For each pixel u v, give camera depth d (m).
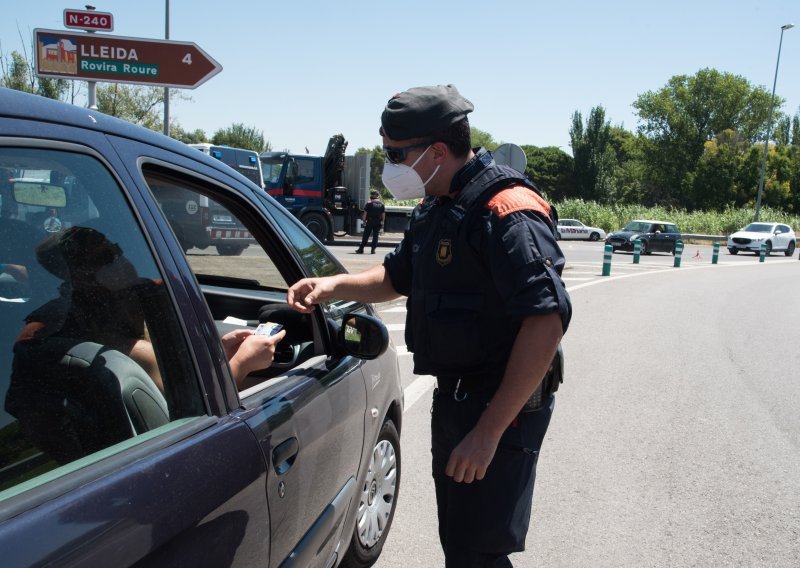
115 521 1.17
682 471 4.38
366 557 3.06
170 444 1.43
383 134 2.11
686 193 71.44
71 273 1.40
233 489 1.53
